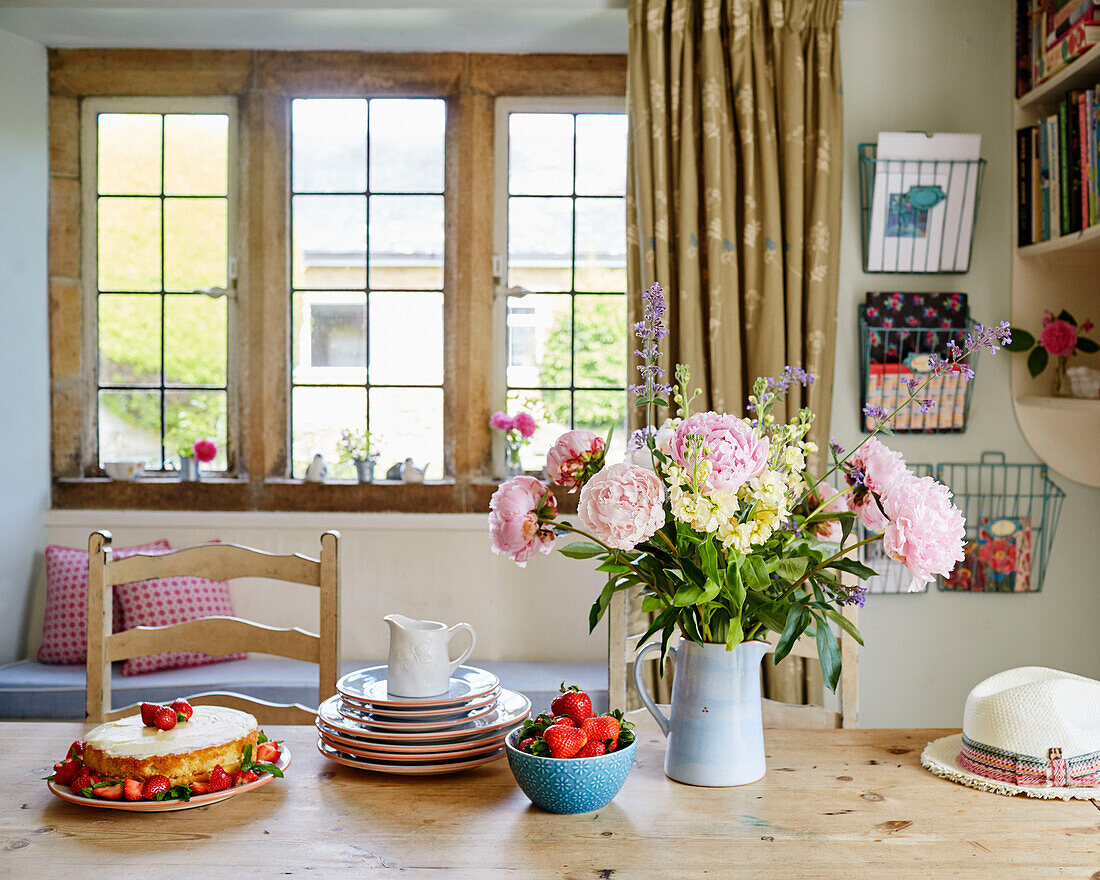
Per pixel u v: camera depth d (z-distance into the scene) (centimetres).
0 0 280
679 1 264
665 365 265
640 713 175
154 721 128
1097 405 232
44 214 319
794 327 261
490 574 309
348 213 322
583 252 321
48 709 269
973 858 108
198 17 288
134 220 326
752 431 114
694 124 268
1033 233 263
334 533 172
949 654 276
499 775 135
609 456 321
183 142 325
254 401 317
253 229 317
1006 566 273
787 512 120
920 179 265
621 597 175
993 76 275
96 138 325
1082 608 275
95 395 327
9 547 302
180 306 326
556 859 107
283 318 320
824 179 262
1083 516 274
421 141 321
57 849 108
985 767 131
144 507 318
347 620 309
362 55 315
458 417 315
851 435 275
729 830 115
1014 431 274
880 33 275
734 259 263
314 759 141
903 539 114
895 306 270
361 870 104
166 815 119
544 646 308
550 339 321
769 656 258
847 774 136
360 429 323
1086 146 233
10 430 303
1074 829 116
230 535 311
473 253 315
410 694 137
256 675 280
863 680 276
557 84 315
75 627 292
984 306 274
